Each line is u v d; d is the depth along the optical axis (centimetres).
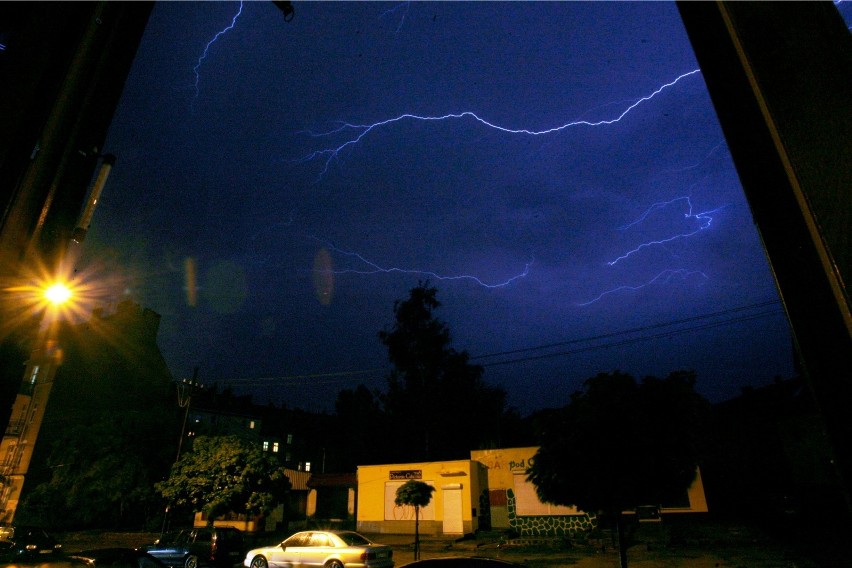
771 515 2116
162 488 2108
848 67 95
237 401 4934
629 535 1875
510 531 2252
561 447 938
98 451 2853
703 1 118
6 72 160
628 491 880
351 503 3319
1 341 146
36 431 3209
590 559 1639
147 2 215
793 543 1642
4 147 152
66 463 2822
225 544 1675
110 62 196
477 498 2403
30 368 3378
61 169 171
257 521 2822
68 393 3441
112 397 3669
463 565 598
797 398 2511
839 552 1409
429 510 2445
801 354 87
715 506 2448
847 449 77
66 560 978
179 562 1620
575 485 918
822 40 100
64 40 176
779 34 103
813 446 2317
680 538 1769
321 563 1475
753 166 100
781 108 96
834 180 88
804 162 91
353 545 1483
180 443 2488
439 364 3559
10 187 152
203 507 2017
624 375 957
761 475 2562
